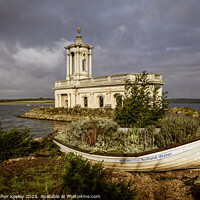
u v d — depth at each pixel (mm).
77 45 41344
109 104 31312
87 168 4352
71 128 8422
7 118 43438
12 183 5234
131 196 3691
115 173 5910
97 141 7340
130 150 6484
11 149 8047
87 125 7645
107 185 3818
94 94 35438
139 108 9055
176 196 4477
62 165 6531
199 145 5145
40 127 26297
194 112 26766
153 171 5789
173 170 6012
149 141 6621
